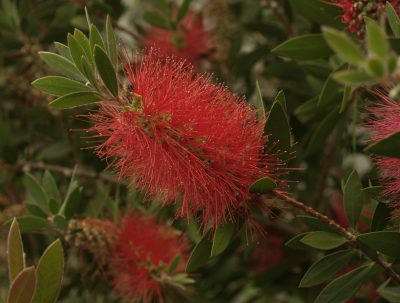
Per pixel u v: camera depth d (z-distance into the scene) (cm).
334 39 38
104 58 46
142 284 62
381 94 53
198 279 73
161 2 72
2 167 73
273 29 75
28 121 78
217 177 50
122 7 77
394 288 53
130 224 63
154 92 49
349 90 54
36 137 78
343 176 70
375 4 53
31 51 70
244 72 75
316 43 57
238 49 75
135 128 49
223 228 52
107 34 49
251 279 76
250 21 77
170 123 49
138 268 62
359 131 74
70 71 49
